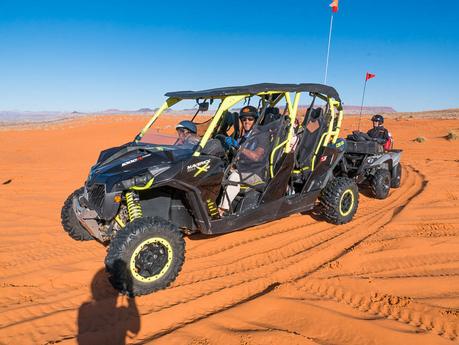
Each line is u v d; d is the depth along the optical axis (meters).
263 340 3.15
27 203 8.00
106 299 3.95
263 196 5.30
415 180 9.91
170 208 4.86
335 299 3.90
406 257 4.95
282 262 4.89
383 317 3.56
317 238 5.78
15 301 4.01
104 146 18.92
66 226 5.45
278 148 5.32
